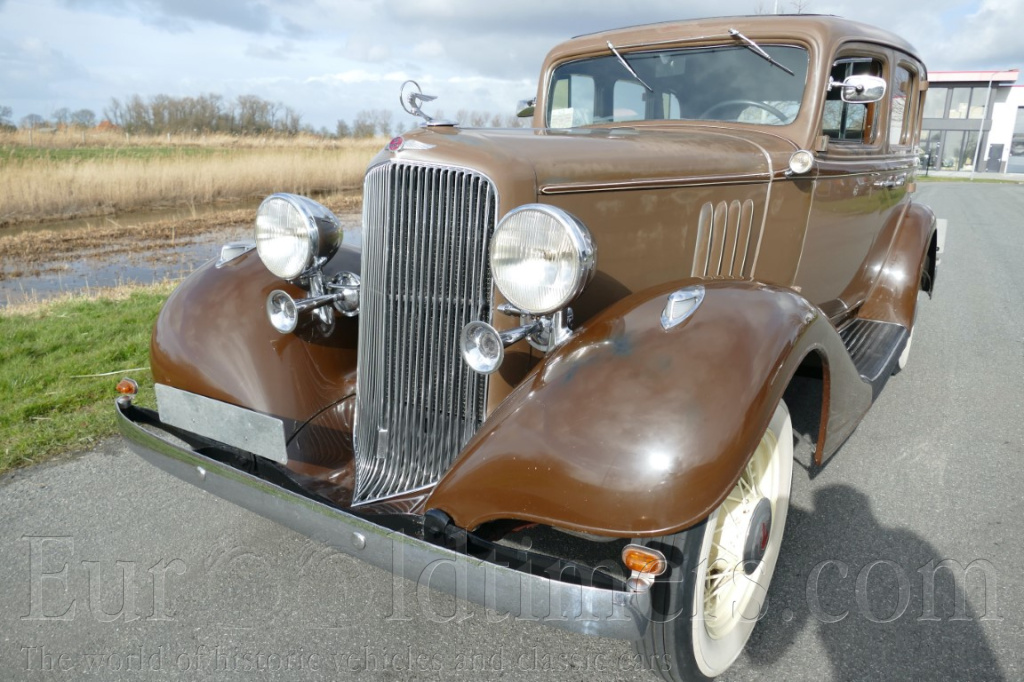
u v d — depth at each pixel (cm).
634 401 166
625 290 239
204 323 252
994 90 3647
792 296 199
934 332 544
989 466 324
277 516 200
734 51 318
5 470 322
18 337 501
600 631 162
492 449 176
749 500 206
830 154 312
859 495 299
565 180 212
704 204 257
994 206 1720
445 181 205
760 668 206
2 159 1762
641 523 158
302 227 233
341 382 267
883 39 344
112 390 409
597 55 355
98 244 1067
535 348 208
